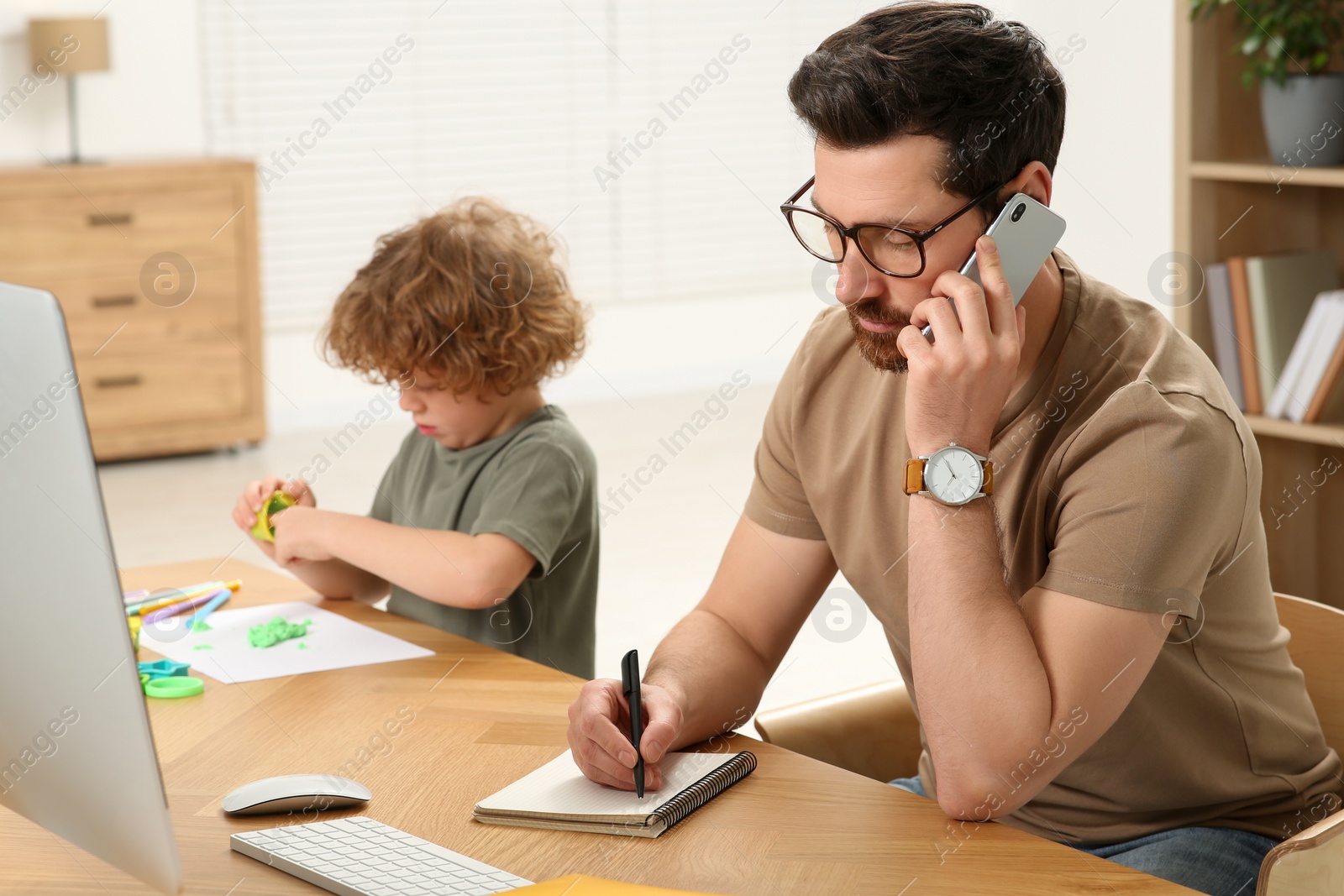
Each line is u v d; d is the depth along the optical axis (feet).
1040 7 10.68
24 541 2.47
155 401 15.56
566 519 5.19
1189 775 3.75
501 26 18.74
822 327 4.32
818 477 4.20
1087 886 2.81
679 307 20.57
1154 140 10.14
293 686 4.15
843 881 2.85
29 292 2.31
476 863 2.93
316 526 5.08
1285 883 2.85
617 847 3.03
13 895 2.92
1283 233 8.34
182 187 15.31
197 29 17.13
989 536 3.41
